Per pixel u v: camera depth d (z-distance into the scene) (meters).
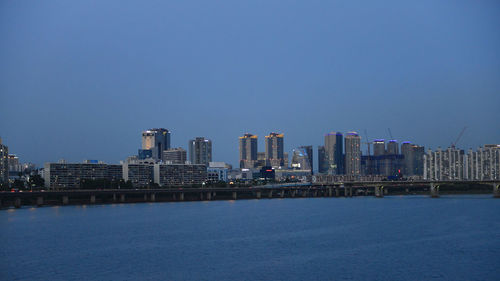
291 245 193.88
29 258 171.12
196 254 176.75
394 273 146.62
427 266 154.75
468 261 160.75
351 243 197.12
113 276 146.25
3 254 178.25
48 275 147.62
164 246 193.75
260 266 156.75
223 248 188.50
